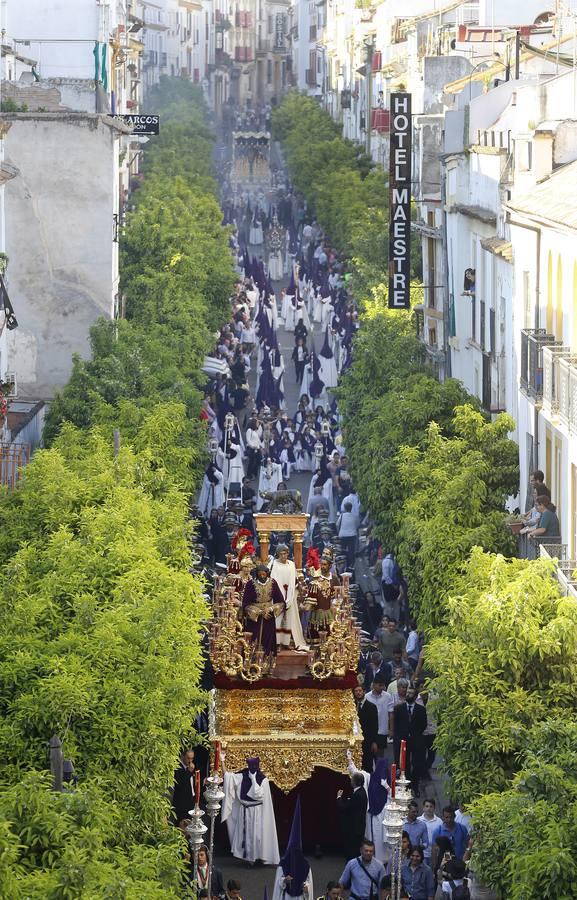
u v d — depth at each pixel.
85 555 36.09
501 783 33.75
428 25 110.94
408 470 49.19
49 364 79.19
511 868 27.86
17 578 33.72
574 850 27.06
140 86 173.38
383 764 40.12
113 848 28.58
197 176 141.25
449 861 35.56
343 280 112.31
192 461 56.69
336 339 98.62
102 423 57.03
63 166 78.56
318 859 42.22
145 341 68.31
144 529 40.84
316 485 71.62
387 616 53.12
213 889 36.06
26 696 29.52
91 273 79.00
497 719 33.94
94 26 102.19
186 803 40.84
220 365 84.06
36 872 24.25
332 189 139.25
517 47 73.81
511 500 54.25
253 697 42.88
